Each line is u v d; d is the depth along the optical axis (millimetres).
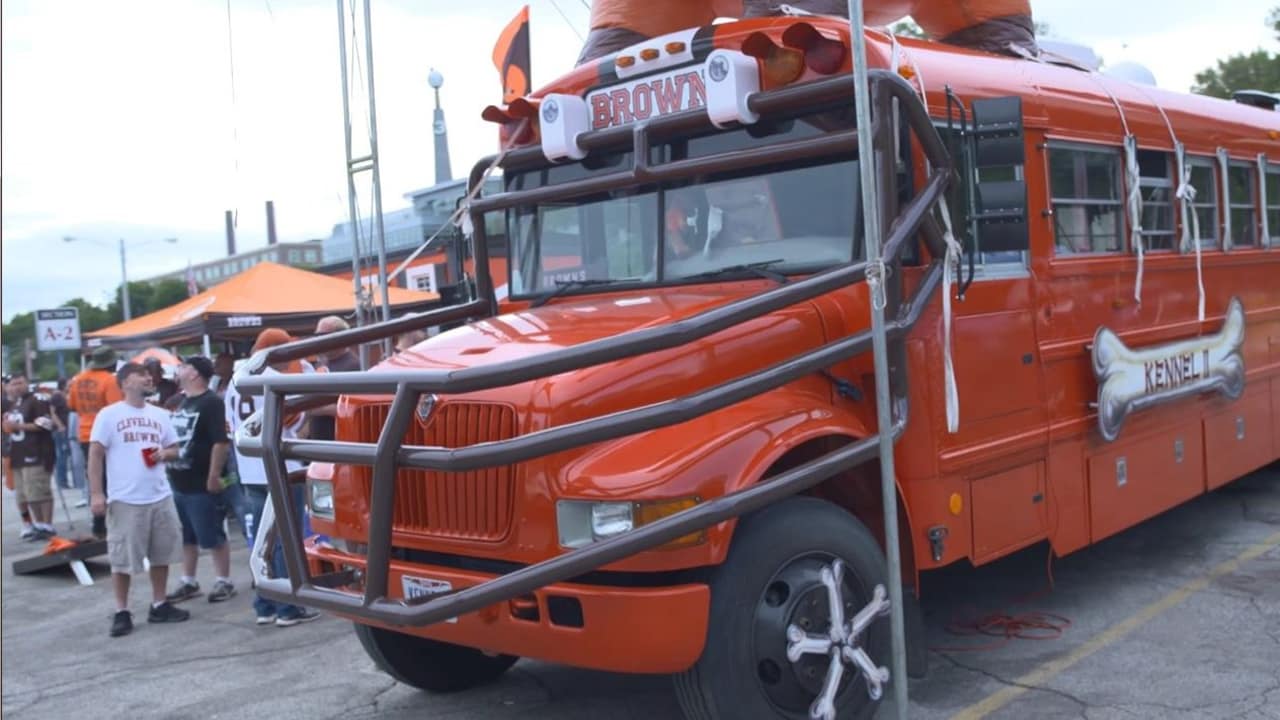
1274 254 8219
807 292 4289
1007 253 5512
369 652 5492
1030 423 5574
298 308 12922
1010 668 5527
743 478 4098
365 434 4766
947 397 4980
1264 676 5203
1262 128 8234
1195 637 5816
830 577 4422
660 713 5223
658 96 5352
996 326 5367
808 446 4754
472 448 3893
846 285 4426
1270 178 8289
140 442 7633
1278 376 8234
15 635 7801
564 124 5570
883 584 4660
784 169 5051
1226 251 7582
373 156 7215
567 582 4168
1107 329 6164
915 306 4738
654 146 5457
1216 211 7531
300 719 5512
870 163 4207
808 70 4945
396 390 4043
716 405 4055
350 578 4801
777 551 4285
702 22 6344
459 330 5242
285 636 7223
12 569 9836
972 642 5957
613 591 4016
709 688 4180
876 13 6266
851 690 4535
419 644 5539
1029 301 5617
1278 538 7754
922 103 4820
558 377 4285
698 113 5133
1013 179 5562
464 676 5719
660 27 6168
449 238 6586
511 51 7125
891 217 4703
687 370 4469
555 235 5871
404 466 4082
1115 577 7023
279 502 4488
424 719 5375
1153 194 6809
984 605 6609
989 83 5508
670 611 4023
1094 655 5641
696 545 4055
